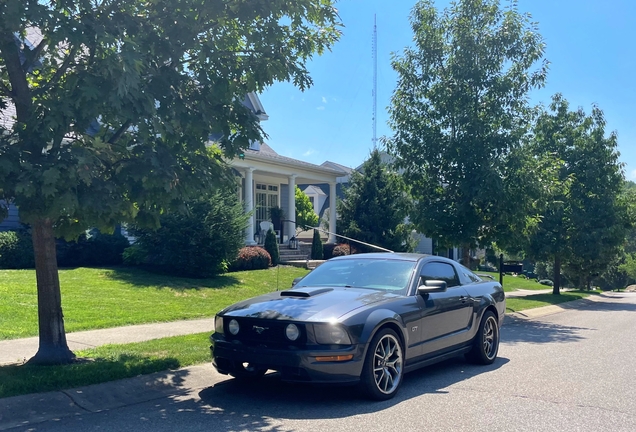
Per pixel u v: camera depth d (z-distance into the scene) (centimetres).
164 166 644
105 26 652
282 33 759
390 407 612
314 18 797
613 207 2362
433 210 1456
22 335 911
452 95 1439
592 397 660
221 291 1547
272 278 1845
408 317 678
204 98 726
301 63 784
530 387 709
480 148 1396
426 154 1453
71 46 710
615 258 3158
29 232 1648
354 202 2659
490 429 538
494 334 880
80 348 840
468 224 1435
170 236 1631
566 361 895
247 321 622
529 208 1429
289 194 2439
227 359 630
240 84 766
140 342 885
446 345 756
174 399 645
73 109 602
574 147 2352
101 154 670
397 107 1506
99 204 586
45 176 539
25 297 1162
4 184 561
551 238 2411
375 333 627
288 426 543
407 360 679
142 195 653
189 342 887
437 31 1467
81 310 1137
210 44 735
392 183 1580
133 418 569
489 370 819
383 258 799
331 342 590
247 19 730
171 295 1411
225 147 747
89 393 617
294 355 584
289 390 681
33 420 555
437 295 752
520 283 3469
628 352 986
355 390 660
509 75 1436
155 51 695
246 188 2212
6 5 581
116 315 1123
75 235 717
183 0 696
